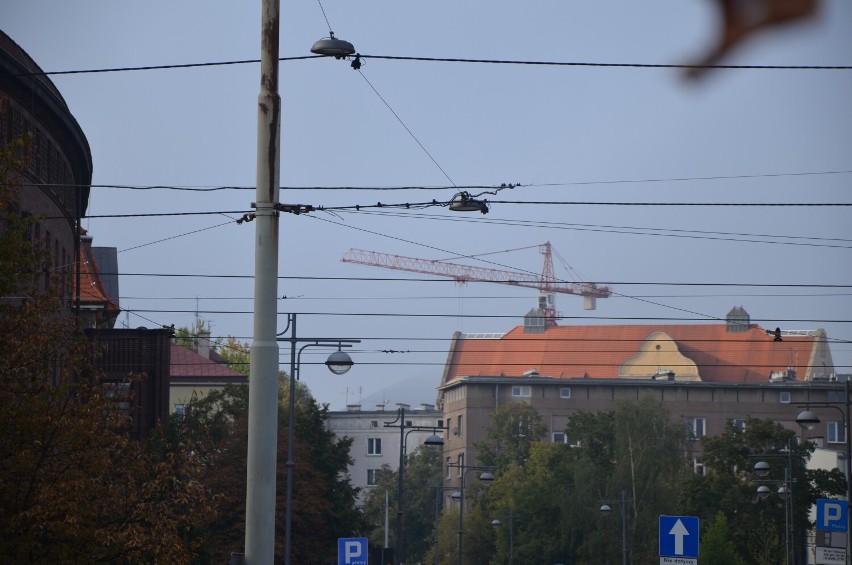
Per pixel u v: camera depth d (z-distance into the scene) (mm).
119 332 85312
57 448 37125
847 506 74562
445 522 196875
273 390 24281
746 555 138250
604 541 164125
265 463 24188
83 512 35531
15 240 36656
